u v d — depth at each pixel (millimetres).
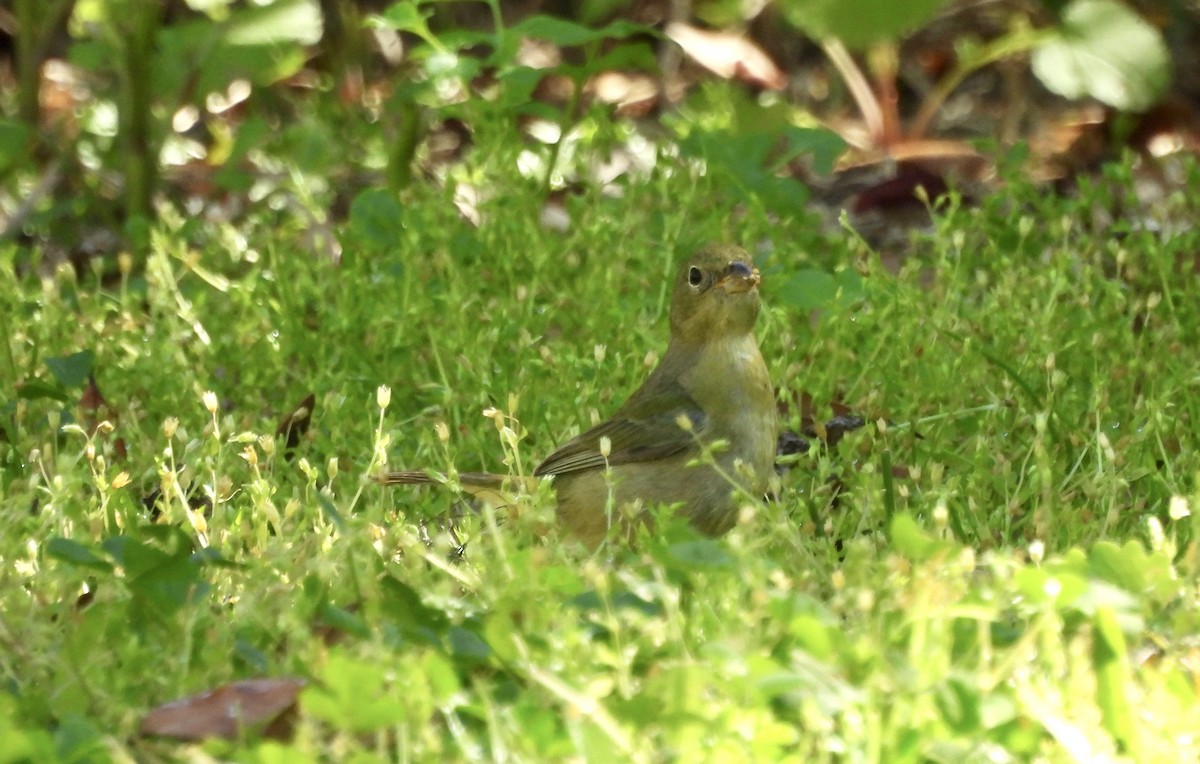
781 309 12156
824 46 18859
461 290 12148
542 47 20172
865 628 7035
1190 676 7129
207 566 8203
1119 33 15953
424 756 6191
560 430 10844
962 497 9617
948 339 11625
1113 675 6621
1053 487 9844
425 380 11938
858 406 11094
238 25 15656
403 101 14469
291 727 6707
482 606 7785
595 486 9984
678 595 7672
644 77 20094
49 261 15891
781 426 10766
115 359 11914
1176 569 8383
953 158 17969
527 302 12016
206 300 12945
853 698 6414
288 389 11938
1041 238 13797
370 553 8188
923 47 20078
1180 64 19219
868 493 8969
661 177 13695
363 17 19859
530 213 13375
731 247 10078
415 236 12445
